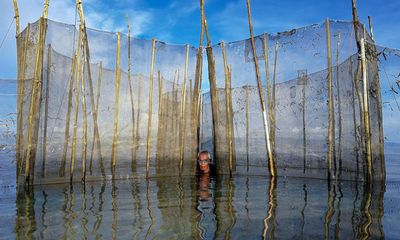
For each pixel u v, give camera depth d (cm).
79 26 759
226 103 866
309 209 522
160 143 845
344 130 713
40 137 711
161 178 833
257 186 716
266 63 819
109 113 789
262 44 827
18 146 705
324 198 592
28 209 533
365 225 441
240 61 853
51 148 724
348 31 713
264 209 528
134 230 432
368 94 679
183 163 867
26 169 695
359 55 686
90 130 770
